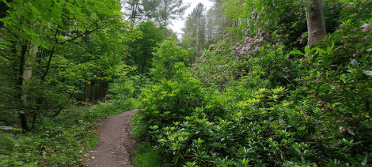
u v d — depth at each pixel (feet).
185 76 14.34
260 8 21.25
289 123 7.41
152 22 51.52
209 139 8.59
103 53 17.90
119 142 15.55
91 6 6.44
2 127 4.86
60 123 17.84
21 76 12.14
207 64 25.82
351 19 3.21
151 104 14.39
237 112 9.07
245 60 18.63
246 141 7.82
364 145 5.19
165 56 27.55
